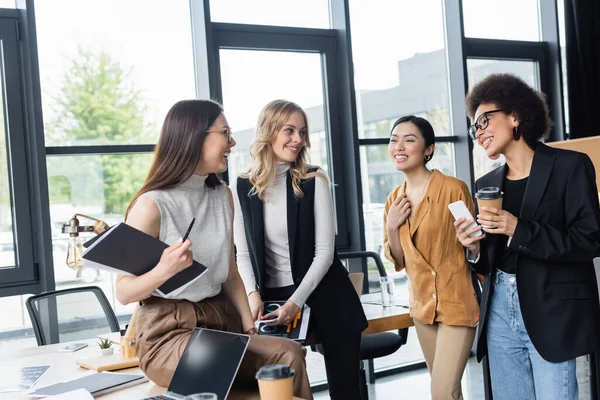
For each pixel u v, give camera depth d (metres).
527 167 2.15
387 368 4.78
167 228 1.84
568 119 5.24
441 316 2.63
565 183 2.04
